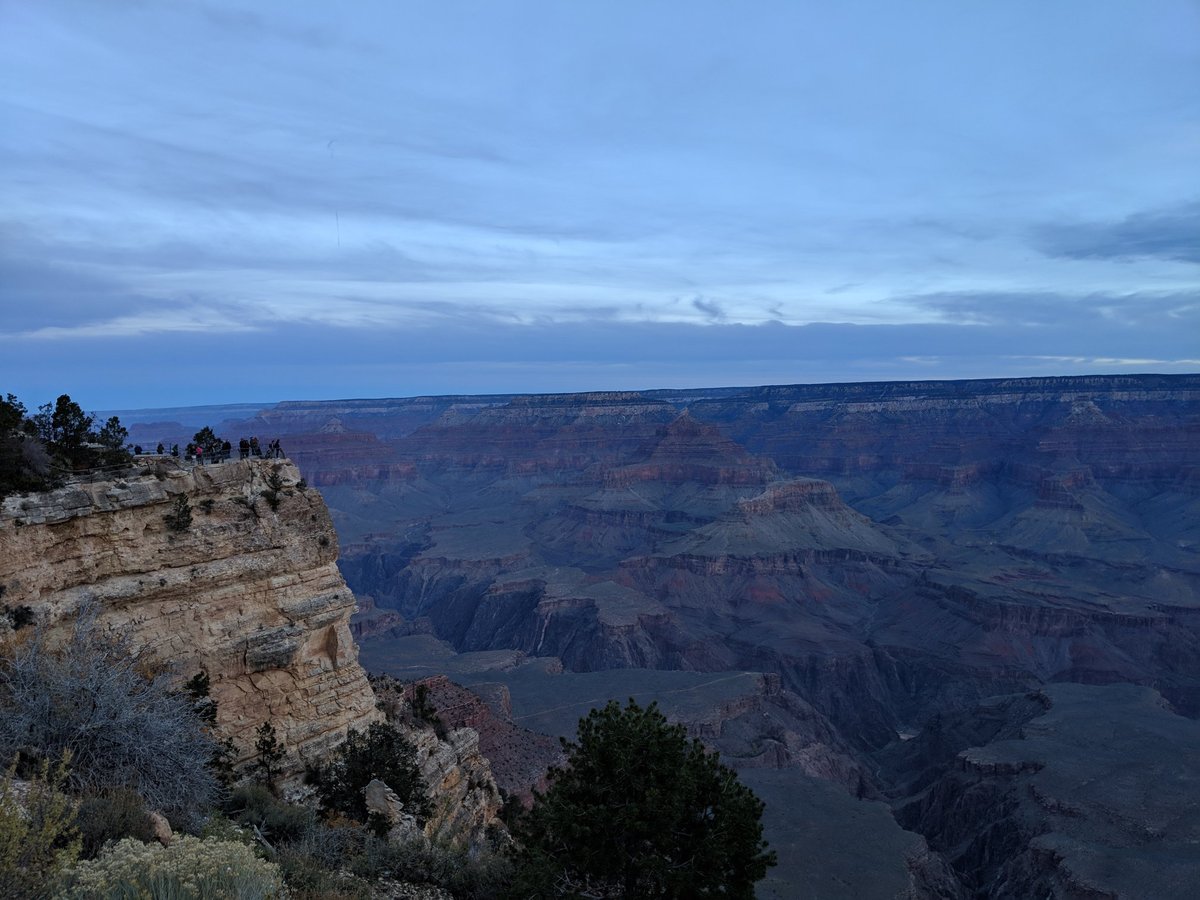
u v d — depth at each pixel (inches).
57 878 440.5
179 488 1120.8
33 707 775.1
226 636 1139.3
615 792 722.2
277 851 749.3
